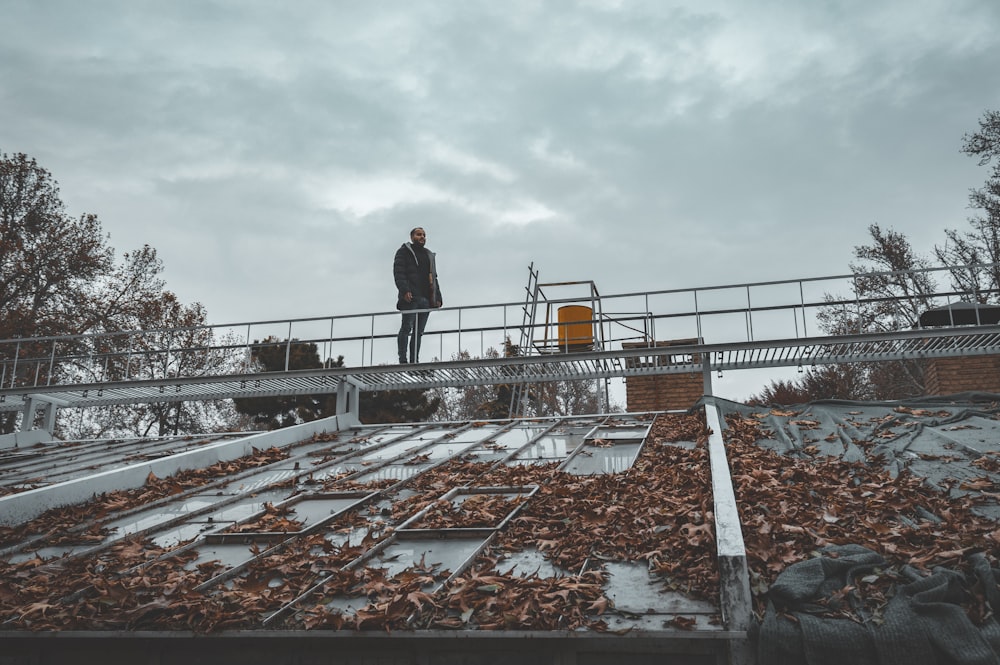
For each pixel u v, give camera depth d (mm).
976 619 5043
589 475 10008
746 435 11156
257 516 9352
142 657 6266
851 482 8453
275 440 14273
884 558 5871
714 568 6129
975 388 15945
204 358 32219
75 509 10000
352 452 13203
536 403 28891
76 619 6332
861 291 27000
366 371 14984
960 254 25719
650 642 5406
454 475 10797
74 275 30531
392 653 5805
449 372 15195
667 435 12195
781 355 13555
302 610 6184
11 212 29594
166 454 15078
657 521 7430
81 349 30172
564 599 5836
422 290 15383
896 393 27594
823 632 4992
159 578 7246
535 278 19578
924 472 8617
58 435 30531
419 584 6332
